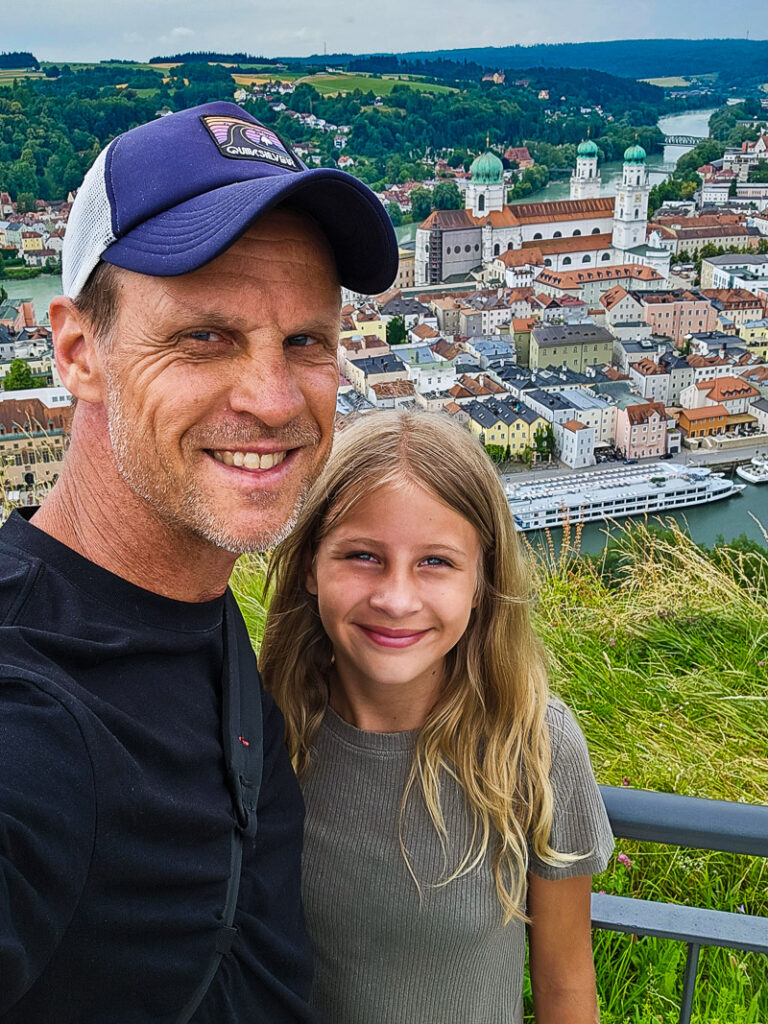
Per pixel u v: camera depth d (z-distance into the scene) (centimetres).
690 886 125
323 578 72
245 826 54
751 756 148
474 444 72
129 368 49
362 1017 73
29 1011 44
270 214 50
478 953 72
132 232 48
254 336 49
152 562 52
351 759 74
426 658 70
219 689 56
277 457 52
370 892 72
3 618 48
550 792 72
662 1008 108
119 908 45
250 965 54
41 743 42
